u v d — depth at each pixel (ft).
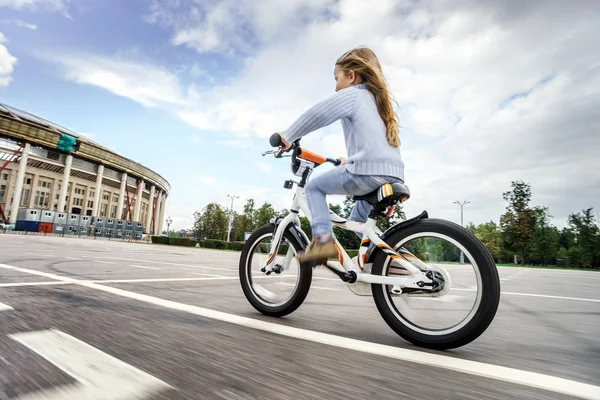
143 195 323.37
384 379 4.23
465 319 5.50
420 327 5.90
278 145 6.90
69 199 244.83
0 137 203.92
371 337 6.31
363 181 6.31
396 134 6.57
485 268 5.40
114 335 5.51
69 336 5.31
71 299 8.24
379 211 6.43
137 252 40.04
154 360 4.49
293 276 7.83
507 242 133.59
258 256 8.48
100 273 14.40
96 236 176.86
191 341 5.42
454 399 3.73
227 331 6.15
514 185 132.26
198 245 135.44
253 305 8.17
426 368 4.70
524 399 3.80
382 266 6.38
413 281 5.93
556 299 13.94
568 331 7.78
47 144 219.00
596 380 4.48
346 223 6.96
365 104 6.46
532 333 7.48
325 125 6.48
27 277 11.73
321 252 6.64
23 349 4.62
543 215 157.99
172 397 3.44
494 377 4.46
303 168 7.67
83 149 238.27
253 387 3.81
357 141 6.41
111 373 3.98
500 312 10.36
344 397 3.66
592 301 13.44
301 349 5.30
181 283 12.70
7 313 6.54
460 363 4.97
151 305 8.11
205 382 3.88
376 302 6.39
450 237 5.76
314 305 9.92
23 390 3.43
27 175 222.89
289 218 7.94
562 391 4.06
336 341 5.83
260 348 5.25
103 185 270.26
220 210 183.42
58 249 32.27
